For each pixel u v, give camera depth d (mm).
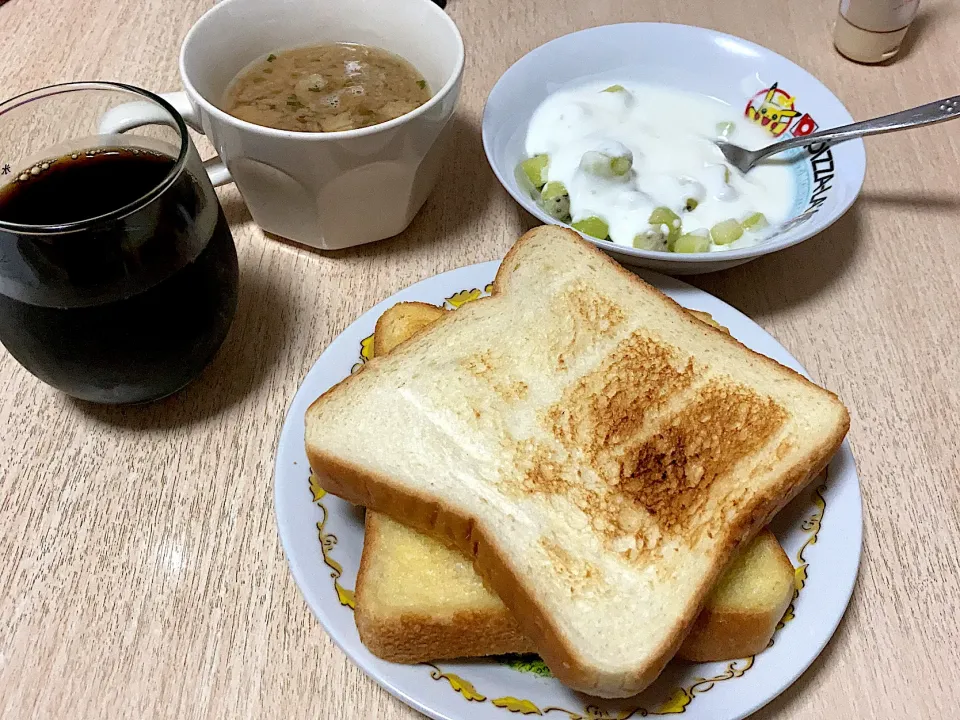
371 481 236
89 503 267
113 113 253
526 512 234
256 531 263
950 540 265
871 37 420
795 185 345
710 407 261
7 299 231
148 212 225
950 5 470
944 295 335
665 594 222
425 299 306
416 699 211
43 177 249
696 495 240
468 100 409
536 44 441
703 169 348
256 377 303
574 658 204
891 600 252
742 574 229
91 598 246
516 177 345
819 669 238
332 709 228
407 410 256
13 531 259
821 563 240
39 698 225
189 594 248
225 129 277
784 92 371
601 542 233
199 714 224
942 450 287
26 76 405
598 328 282
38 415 289
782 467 245
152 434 285
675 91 390
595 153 332
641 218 321
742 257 289
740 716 210
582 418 256
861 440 290
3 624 239
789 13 467
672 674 225
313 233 327
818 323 325
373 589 227
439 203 368
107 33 436
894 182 378
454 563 235
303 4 340
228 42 327
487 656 231
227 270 268
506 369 269
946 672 237
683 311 290
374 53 352
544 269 300
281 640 240
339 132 275
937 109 326
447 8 464
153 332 245
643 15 464
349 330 291
